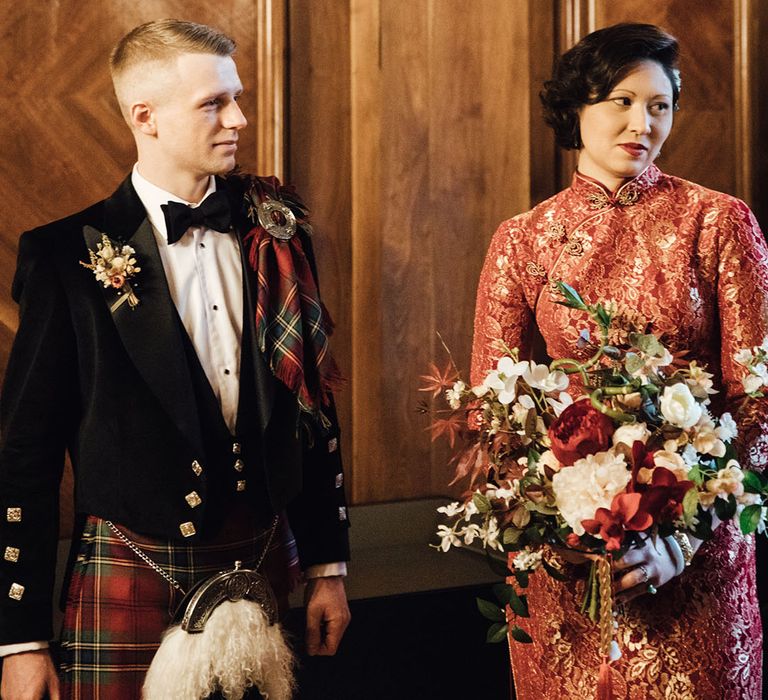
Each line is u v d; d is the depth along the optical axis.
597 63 2.01
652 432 1.75
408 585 3.06
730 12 3.79
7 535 1.84
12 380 1.87
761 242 2.01
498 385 1.85
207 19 3.25
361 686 2.85
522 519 1.77
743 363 1.84
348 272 3.57
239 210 2.06
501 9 3.52
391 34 3.56
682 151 3.75
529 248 2.16
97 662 1.84
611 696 1.83
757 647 2.03
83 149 3.14
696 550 1.93
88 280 1.89
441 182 3.65
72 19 3.10
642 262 2.02
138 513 1.83
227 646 1.82
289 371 1.95
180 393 1.86
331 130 3.50
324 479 2.09
